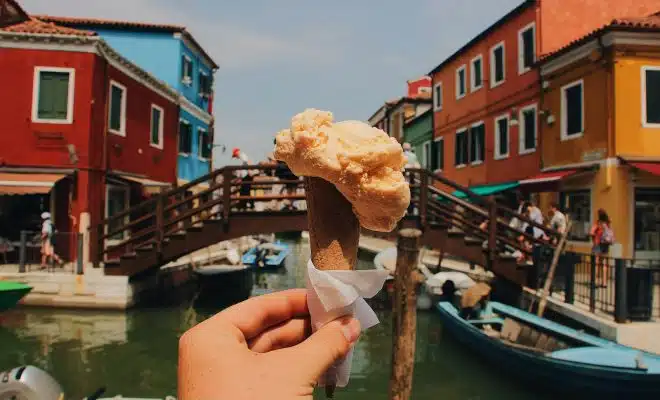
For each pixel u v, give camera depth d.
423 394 7.47
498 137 19.45
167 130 20.48
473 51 21.62
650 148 12.58
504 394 7.42
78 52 13.94
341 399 7.38
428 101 31.09
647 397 6.05
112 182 15.28
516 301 11.55
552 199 15.27
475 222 18.75
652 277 8.16
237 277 16.31
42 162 13.81
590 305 8.80
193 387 1.23
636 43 12.52
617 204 12.47
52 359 8.88
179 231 12.03
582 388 6.43
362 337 10.64
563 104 14.84
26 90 13.79
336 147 1.50
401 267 6.06
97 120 14.38
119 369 8.50
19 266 12.41
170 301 13.99
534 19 16.69
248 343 1.56
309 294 1.56
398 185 1.49
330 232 1.56
